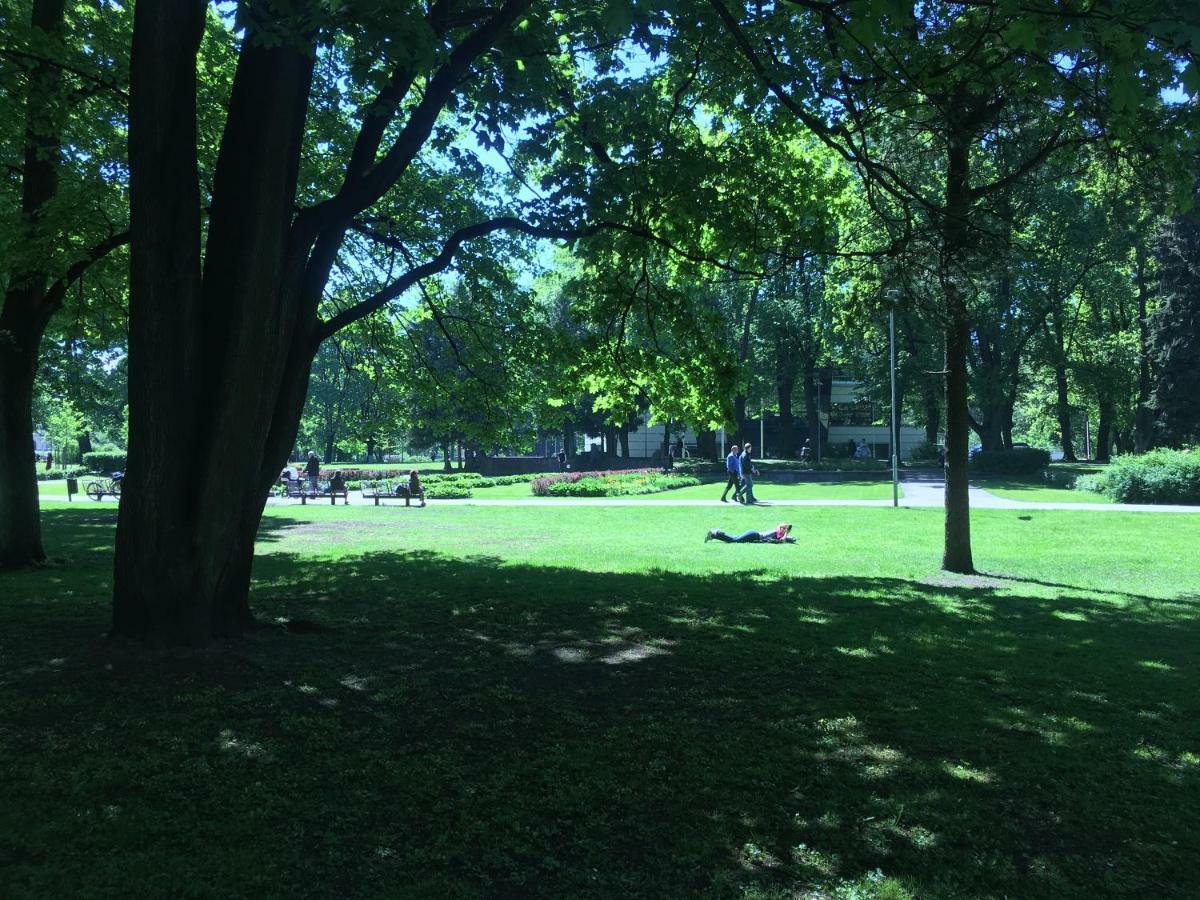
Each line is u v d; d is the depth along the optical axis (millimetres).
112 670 5797
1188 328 37875
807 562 13867
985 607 9430
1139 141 8250
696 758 4500
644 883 3242
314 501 32312
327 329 7566
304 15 4688
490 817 3773
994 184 10422
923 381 43938
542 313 12234
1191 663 6812
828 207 9938
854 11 4586
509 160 9570
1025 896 3180
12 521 12234
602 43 8328
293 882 3191
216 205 6324
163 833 3570
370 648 6848
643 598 9672
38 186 11812
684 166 8469
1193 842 3637
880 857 3471
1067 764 4496
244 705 5199
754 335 48250
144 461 6156
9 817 3672
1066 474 33531
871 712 5340
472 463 51375
